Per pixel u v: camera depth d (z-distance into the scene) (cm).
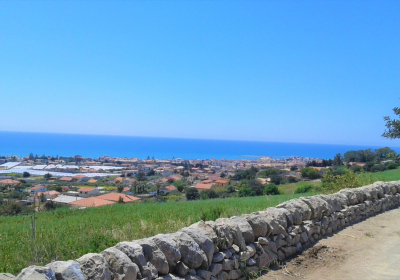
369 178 1491
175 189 6300
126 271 330
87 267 315
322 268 546
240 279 483
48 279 272
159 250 384
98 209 1405
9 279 276
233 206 1133
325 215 767
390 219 942
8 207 2014
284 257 584
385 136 978
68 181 7775
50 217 1247
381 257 604
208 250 432
